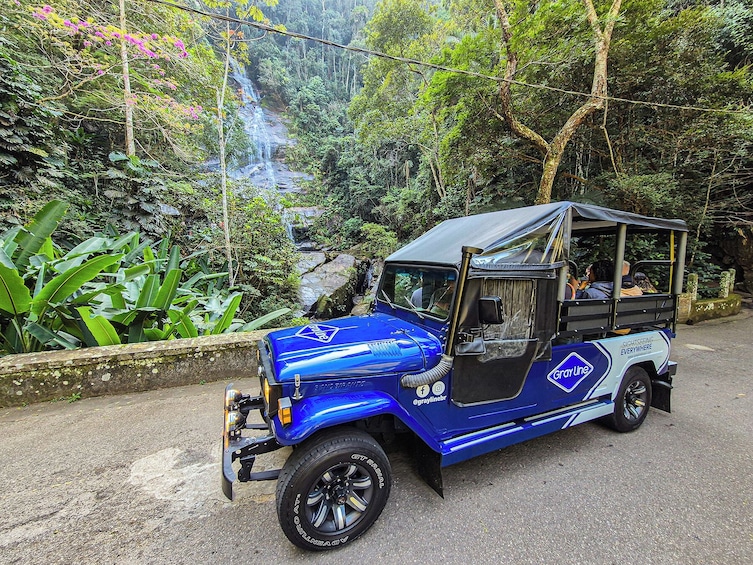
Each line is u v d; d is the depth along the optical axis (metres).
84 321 3.97
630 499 2.17
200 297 6.09
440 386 2.12
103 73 7.40
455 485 2.30
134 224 7.48
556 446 2.79
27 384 3.49
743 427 3.12
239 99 10.05
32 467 2.51
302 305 9.26
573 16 7.16
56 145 7.07
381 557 1.75
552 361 2.51
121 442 2.85
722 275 8.22
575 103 8.41
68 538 1.87
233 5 7.79
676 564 1.70
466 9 14.59
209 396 3.77
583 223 3.11
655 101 7.93
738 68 8.25
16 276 3.45
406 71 15.31
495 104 8.25
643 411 3.09
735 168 7.84
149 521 2.00
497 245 2.11
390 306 2.93
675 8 9.39
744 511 2.06
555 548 1.80
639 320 2.95
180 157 9.13
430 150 14.77
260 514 2.06
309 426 1.67
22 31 7.00
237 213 8.52
